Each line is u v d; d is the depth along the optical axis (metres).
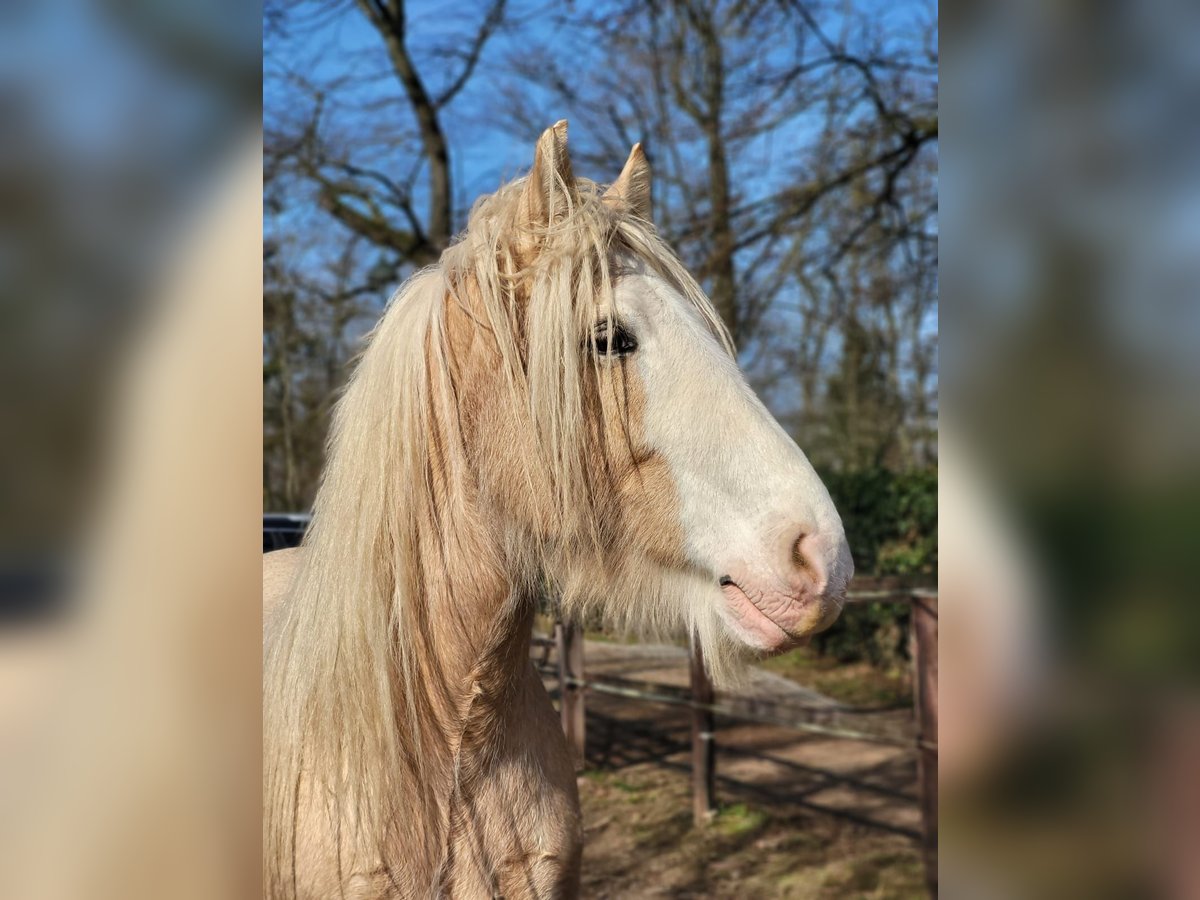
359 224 8.47
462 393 1.35
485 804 1.37
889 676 7.09
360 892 1.27
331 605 1.31
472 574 1.35
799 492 1.27
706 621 1.35
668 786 4.79
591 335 1.31
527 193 1.38
